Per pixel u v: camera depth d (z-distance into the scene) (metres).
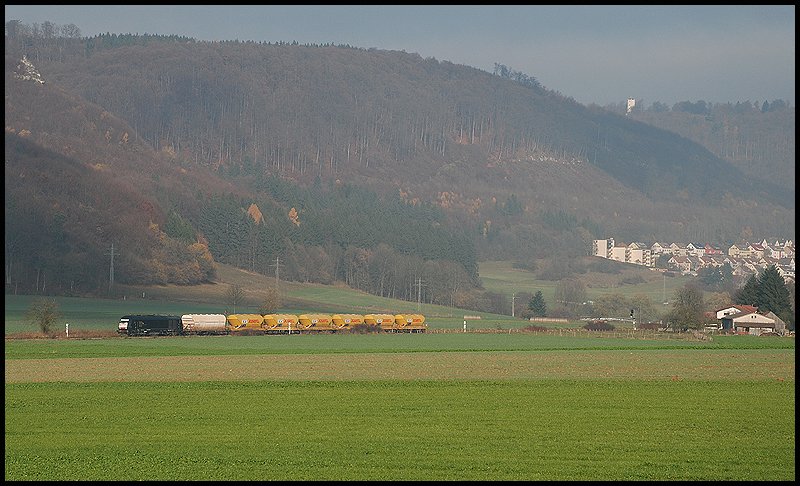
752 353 174.62
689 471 70.62
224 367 140.50
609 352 176.12
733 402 104.69
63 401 102.81
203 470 69.88
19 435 83.19
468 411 97.38
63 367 138.12
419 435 83.88
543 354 170.12
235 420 91.31
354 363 148.62
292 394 109.50
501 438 82.62
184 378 124.88
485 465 71.94
